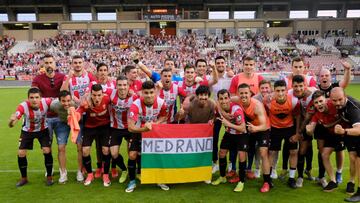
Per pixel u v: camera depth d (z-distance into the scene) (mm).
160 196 5293
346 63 5875
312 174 6398
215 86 6863
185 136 5695
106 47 48125
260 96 6082
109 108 5895
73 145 9094
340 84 6004
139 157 6047
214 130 6496
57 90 6293
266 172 5578
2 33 53156
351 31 52938
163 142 5613
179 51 47125
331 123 5344
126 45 47875
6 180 6125
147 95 5328
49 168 5812
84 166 6238
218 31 53531
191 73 6383
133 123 5379
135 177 5707
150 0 55469
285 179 6148
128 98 5781
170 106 6227
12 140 9703
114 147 5871
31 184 5891
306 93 5578
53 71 6223
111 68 39000
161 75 6113
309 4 57344
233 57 44562
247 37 52062
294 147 5637
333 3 56562
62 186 5777
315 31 53469
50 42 49750
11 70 39188
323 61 43156
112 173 6246
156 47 48188
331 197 5254
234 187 5730
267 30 53750
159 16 52781
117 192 5473
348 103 5090
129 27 53281
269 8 57656
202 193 5434
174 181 5703
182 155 5707
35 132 5789
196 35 52250
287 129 5766
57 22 53062
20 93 24141
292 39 50938
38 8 56219
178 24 53062
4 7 55469
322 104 5164
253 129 5402
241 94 5445
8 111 15609
